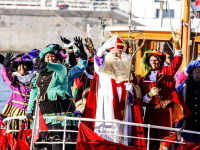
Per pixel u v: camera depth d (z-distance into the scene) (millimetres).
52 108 15211
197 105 16500
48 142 14938
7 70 18109
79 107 18312
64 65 15539
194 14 23969
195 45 21219
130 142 15320
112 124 15008
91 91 15477
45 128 14711
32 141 14852
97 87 15398
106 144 14328
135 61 19344
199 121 16453
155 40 19312
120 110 15039
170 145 15375
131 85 14742
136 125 14602
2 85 51500
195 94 16594
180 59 15758
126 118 15125
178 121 15859
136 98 15375
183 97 16797
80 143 14391
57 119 14719
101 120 14477
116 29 19500
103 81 15344
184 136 16500
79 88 19141
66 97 15445
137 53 19328
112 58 15562
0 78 53469
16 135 17688
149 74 16031
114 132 14961
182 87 17016
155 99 15594
